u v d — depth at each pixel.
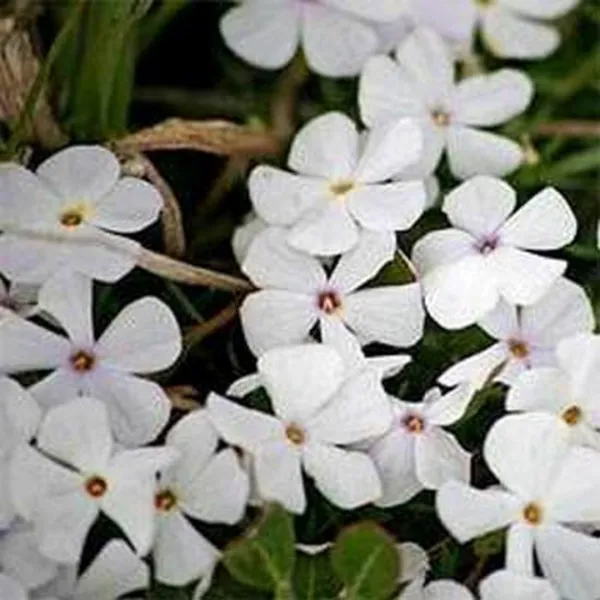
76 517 0.31
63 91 0.36
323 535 0.33
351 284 0.33
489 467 0.32
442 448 0.32
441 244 0.33
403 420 0.32
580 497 0.32
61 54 0.36
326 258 0.33
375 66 0.35
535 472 0.32
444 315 0.33
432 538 0.33
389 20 0.36
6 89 0.34
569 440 0.32
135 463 0.31
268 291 0.33
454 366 0.32
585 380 0.32
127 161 0.34
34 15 0.35
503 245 0.33
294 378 0.32
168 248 0.35
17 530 0.31
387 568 0.31
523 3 0.38
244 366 0.34
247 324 0.33
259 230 0.34
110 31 0.35
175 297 0.34
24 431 0.31
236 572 0.31
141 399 0.32
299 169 0.34
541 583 0.31
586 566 0.31
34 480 0.31
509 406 0.32
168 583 0.31
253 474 0.32
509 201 0.33
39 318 0.33
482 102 0.35
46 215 0.33
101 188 0.33
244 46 0.36
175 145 0.35
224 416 0.32
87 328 0.32
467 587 0.32
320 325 0.33
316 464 0.32
